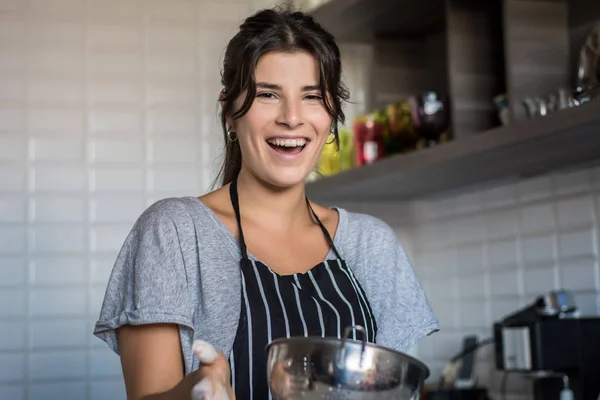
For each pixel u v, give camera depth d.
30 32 3.77
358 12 3.42
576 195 3.10
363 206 3.98
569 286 3.13
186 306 1.71
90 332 3.72
